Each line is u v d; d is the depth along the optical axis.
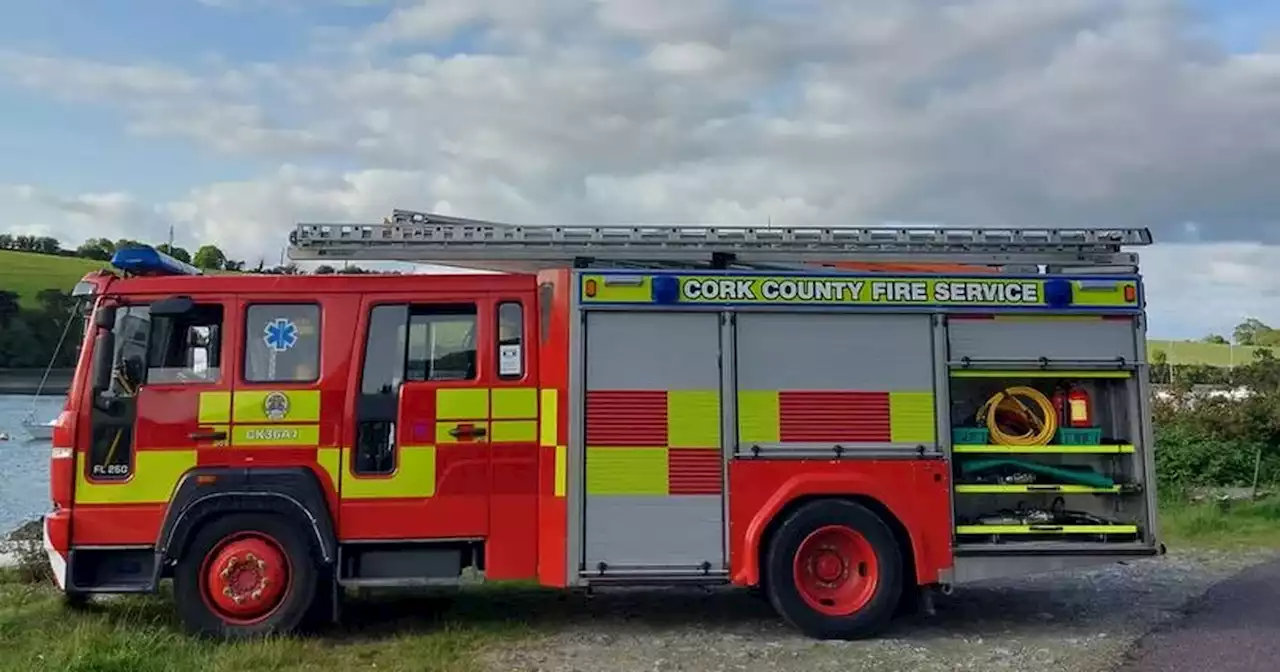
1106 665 6.50
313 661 6.50
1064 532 7.35
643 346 7.27
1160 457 17.66
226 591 6.95
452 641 7.04
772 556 7.17
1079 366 7.47
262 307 7.21
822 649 6.90
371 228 7.47
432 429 7.16
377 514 7.07
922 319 7.43
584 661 6.56
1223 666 6.47
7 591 8.73
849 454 7.25
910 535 7.22
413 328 7.29
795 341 7.34
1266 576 10.02
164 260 7.43
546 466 7.16
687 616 7.96
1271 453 17.94
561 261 7.62
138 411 7.01
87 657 6.30
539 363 7.29
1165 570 10.37
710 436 7.23
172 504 6.91
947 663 6.55
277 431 7.07
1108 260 7.72
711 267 7.71
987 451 7.42
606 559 7.12
